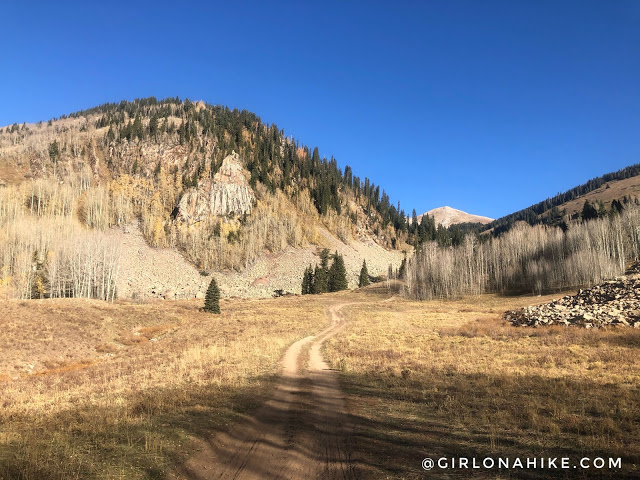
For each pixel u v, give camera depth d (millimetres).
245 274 150250
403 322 52031
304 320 54562
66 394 16344
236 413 11773
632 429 9148
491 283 104938
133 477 6855
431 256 114250
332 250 189500
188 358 24203
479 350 24391
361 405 12891
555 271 91000
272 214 194250
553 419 10156
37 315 43375
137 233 158875
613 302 35938
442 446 8609
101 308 54781
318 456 8203
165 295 105875
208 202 181625
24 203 152500
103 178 188125
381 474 7125
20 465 7000
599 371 16328
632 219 98125
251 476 7199
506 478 6699
